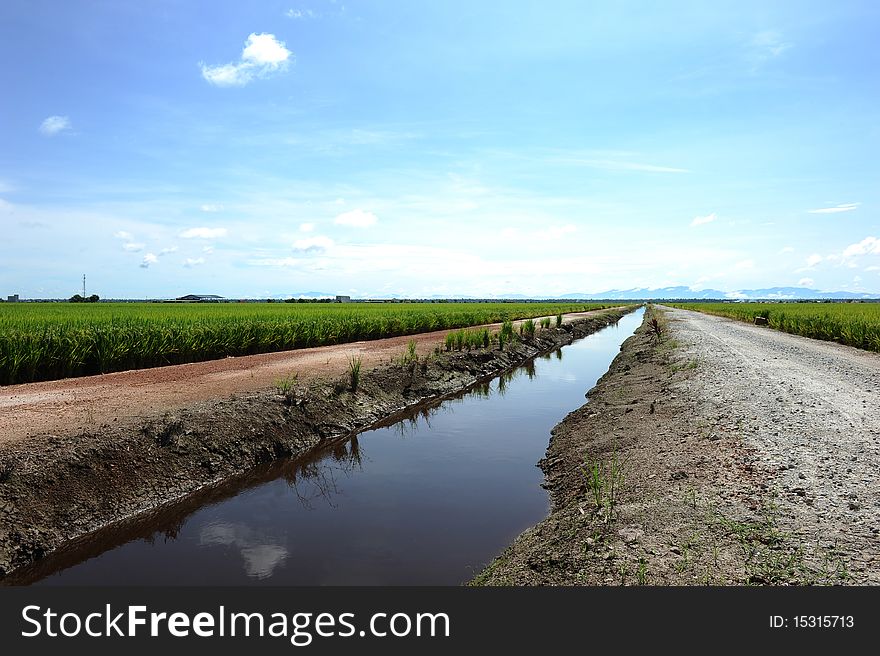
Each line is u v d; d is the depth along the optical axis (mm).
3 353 12750
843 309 43438
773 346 22000
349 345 23141
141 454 8391
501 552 6258
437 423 13211
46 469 7195
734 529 5270
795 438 8078
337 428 11922
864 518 5340
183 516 7684
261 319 23594
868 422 8906
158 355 16312
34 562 6227
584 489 7359
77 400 10555
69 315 25422
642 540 5258
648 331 35344
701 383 13070
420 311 39938
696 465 7211
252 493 8594
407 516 7496
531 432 12297
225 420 10094
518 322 41219
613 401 13086
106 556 6527
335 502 8070
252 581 5727
